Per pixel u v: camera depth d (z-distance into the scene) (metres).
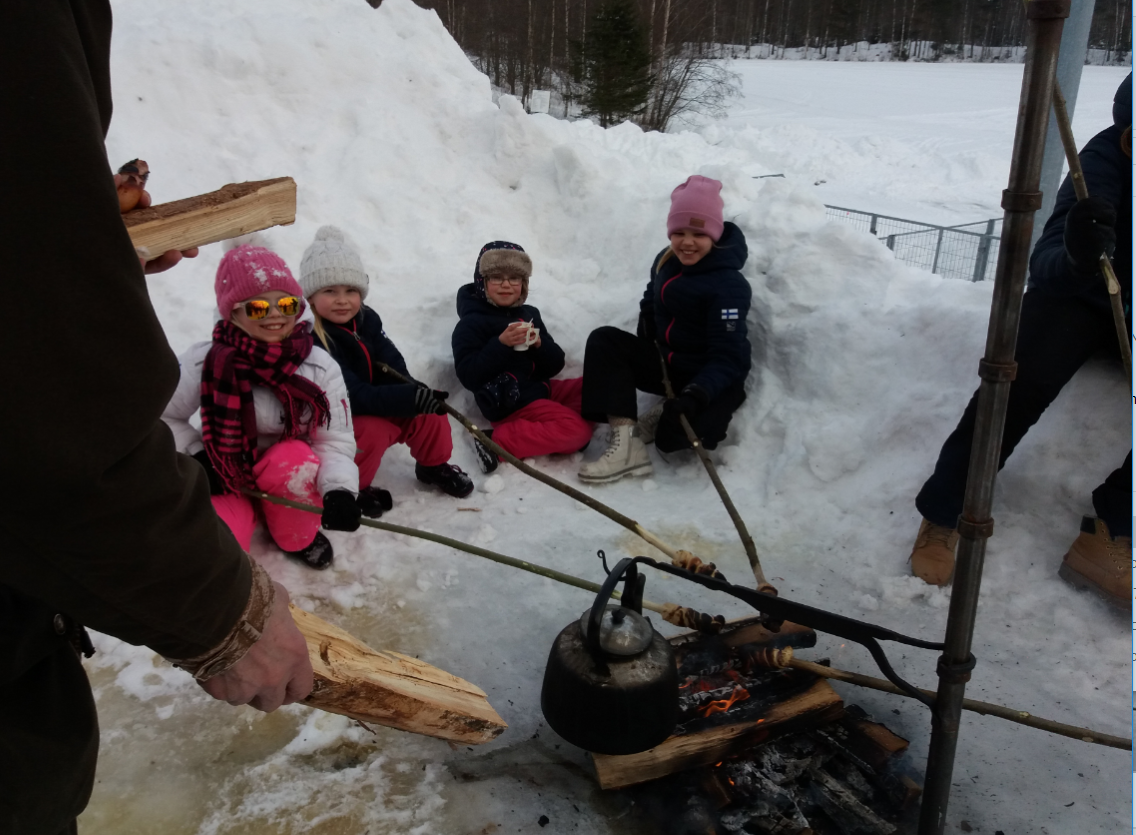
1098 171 2.47
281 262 2.54
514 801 1.95
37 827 0.96
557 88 22.09
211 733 2.13
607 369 3.46
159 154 4.32
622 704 1.76
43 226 0.67
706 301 3.39
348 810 1.92
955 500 2.61
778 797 1.88
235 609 0.93
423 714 1.55
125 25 4.82
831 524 3.06
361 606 2.67
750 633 2.27
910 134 20.30
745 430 3.50
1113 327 2.54
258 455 2.71
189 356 2.58
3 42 0.66
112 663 2.37
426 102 5.04
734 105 25.14
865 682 1.97
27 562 0.75
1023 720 1.78
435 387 3.77
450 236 4.41
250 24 4.84
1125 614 2.50
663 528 3.11
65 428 0.70
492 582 2.79
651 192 4.46
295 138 4.62
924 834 1.69
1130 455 2.45
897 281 3.47
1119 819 1.91
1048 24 1.25
